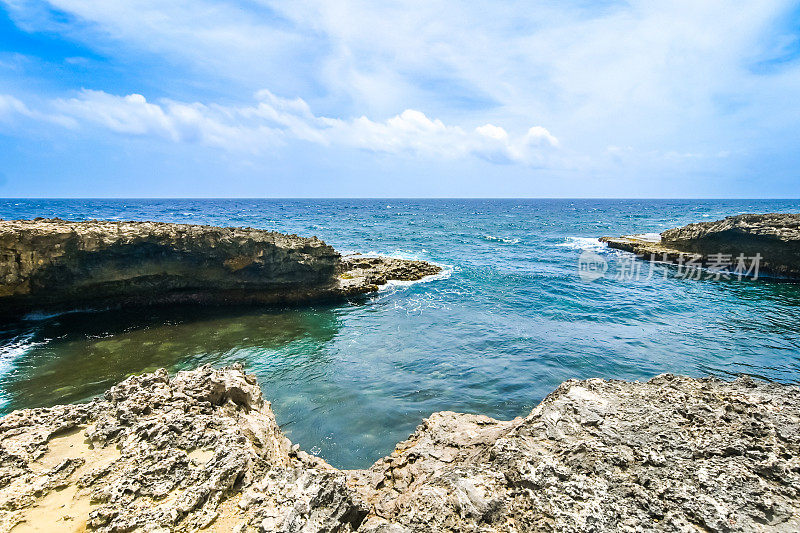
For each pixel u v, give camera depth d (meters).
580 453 5.81
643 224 80.12
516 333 19.33
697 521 4.61
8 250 17.69
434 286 28.77
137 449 5.84
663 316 21.95
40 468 5.49
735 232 33.06
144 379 7.91
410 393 13.34
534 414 7.08
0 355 15.63
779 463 5.18
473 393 13.41
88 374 14.19
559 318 21.72
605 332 19.45
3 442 5.82
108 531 4.57
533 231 67.81
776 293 26.75
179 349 16.67
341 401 12.73
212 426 6.75
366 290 25.91
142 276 21.02
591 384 7.91
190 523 4.82
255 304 23.50
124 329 18.80
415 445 8.20
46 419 6.48
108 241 19.53
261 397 9.45
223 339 18.02
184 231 21.44
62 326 18.78
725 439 5.75
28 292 18.53
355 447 10.45
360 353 16.75
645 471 5.36
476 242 53.25
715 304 24.22
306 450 10.28
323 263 24.94
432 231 66.62
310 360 15.94
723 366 15.56
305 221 84.31
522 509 5.12
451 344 17.88
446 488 5.71
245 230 23.97
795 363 15.79
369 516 5.72
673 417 6.44
